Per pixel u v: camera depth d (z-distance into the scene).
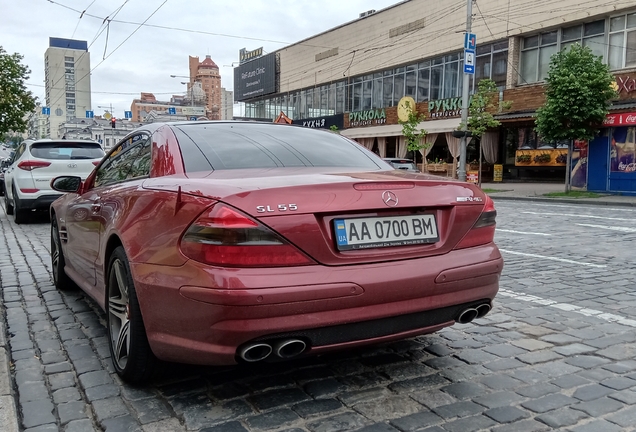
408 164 19.47
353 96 37.09
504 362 3.44
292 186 2.54
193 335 2.50
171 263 2.57
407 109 29.06
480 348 3.69
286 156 3.42
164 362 2.96
